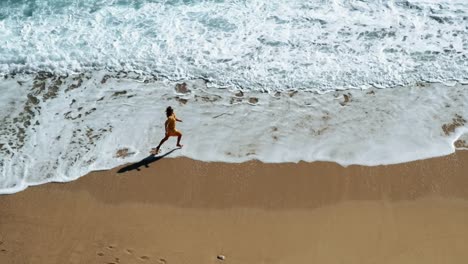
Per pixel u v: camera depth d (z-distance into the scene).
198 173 13.98
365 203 13.20
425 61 17.31
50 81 16.83
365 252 12.06
